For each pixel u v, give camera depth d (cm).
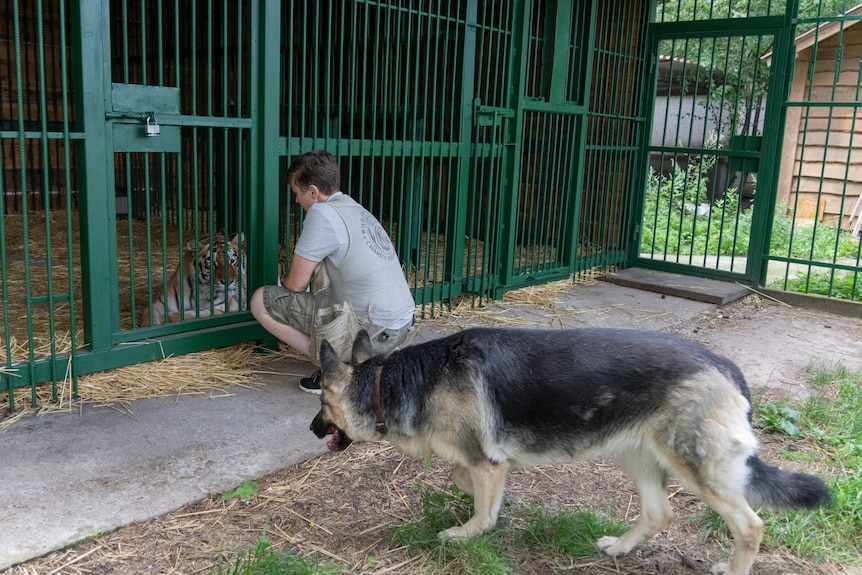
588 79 791
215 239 546
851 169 1367
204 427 411
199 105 962
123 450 377
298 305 458
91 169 422
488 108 668
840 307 773
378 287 442
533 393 279
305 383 470
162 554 297
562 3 730
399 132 718
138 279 702
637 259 927
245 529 319
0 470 347
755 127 849
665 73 1548
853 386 521
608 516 343
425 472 379
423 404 293
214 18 880
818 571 310
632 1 873
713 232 1131
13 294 621
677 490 375
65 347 467
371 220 453
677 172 1386
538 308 725
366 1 541
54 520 310
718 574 292
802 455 412
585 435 281
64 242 846
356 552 306
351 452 397
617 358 278
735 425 268
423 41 734
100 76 415
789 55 782
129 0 1038
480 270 777
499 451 290
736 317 748
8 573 277
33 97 1080
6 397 420
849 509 349
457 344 295
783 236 1130
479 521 304
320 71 804
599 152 851
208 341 503
